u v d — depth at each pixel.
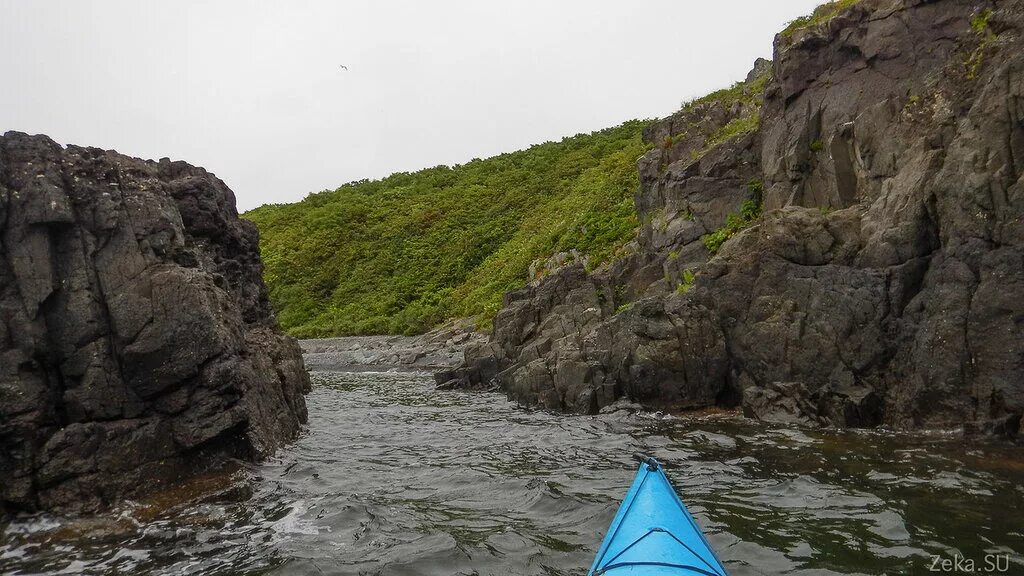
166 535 9.94
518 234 60.88
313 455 15.17
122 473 11.45
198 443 12.65
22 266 11.29
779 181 22.31
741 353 18.50
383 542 9.52
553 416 19.81
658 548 7.27
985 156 14.23
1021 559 7.97
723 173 26.12
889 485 10.85
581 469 13.32
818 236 17.81
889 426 15.16
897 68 19.50
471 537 9.61
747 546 8.82
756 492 11.09
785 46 24.28
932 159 15.83
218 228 18.70
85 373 11.68
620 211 40.25
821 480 11.41
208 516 10.76
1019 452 12.19
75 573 8.66
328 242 73.12
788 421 16.38
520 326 27.33
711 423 17.05
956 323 14.10
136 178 14.20
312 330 53.97
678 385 19.16
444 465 14.13
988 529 8.85
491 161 91.44
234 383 13.30
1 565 8.93
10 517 10.30
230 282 19.44
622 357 20.31
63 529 10.10
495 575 8.30
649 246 28.53
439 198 78.94
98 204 12.52
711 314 19.08
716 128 31.98
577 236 40.94
